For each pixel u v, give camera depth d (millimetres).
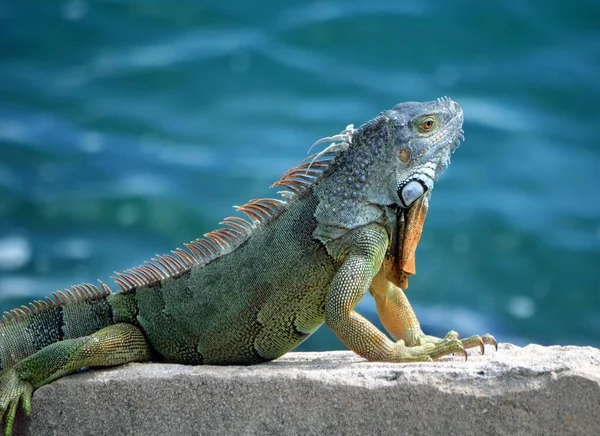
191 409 16156
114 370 17094
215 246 18016
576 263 49656
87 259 47500
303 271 17391
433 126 17594
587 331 43562
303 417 15844
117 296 18109
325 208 17438
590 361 16109
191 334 17766
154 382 16297
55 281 44906
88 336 17156
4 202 52875
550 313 45062
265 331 17594
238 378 16094
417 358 16844
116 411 16391
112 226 51656
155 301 17922
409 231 17578
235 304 17562
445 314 44031
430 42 79500
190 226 52250
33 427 16672
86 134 65000
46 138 63281
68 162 59438
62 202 53125
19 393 16672
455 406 15539
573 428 15336
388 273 17969
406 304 18359
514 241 51312
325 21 81125
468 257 49625
